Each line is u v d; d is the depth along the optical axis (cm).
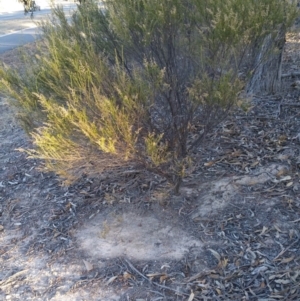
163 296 338
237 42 374
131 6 402
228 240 381
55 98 377
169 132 406
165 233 398
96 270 369
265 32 395
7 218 452
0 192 494
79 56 373
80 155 359
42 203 464
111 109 337
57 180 494
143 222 413
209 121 405
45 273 374
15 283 368
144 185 457
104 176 472
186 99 398
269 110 568
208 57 389
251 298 327
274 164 462
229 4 379
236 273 350
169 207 425
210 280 347
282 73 650
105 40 421
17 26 1491
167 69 399
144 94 359
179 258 370
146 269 364
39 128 373
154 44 397
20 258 395
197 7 391
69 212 443
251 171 457
